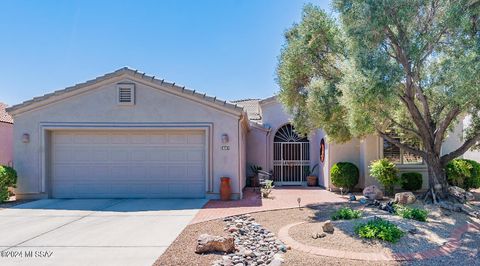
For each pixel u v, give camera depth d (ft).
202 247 22.86
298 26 44.88
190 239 26.35
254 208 40.19
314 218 34.50
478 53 29.09
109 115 47.47
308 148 69.26
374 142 55.31
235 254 22.50
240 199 46.96
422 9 34.71
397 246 23.40
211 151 46.96
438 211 34.27
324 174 61.21
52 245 24.90
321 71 44.37
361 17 34.01
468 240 25.75
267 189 50.80
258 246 24.64
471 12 31.55
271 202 44.86
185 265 20.44
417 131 42.06
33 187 47.37
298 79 46.03
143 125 47.11
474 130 44.86
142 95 47.44
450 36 34.12
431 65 37.76
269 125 69.77
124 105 47.26
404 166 55.57
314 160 68.08
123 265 20.51
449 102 33.19
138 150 48.57
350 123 35.91
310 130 50.16
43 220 33.78
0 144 69.67
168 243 25.29
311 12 43.09
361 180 57.11
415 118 39.55
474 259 21.67
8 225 31.55
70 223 32.32
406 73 35.86
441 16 34.19
